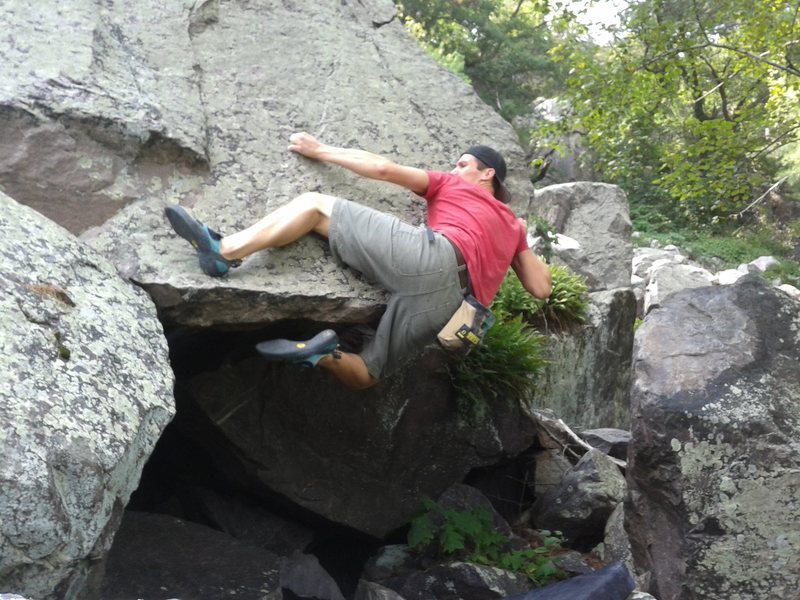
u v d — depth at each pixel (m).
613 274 11.59
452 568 5.07
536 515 6.25
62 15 4.63
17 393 2.86
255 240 4.14
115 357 3.35
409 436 5.84
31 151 4.14
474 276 4.36
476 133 5.38
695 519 4.35
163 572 4.21
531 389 6.61
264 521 5.40
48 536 2.66
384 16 5.84
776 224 26.09
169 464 5.50
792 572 4.27
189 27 5.08
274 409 5.31
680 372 4.55
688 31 10.95
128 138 4.34
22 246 3.52
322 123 4.99
